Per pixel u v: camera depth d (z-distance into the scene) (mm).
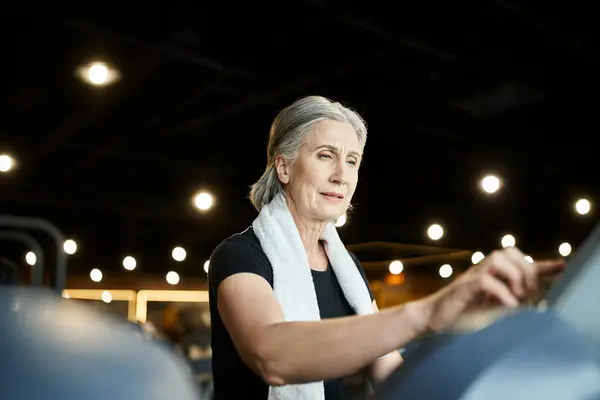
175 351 329
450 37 4254
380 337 679
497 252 576
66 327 304
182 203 8016
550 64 4715
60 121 6070
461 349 391
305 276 1237
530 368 361
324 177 1297
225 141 6875
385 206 6855
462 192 6824
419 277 10039
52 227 2922
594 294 390
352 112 1368
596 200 6207
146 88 5391
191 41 4320
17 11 3928
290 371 766
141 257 9312
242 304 970
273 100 5488
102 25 4113
